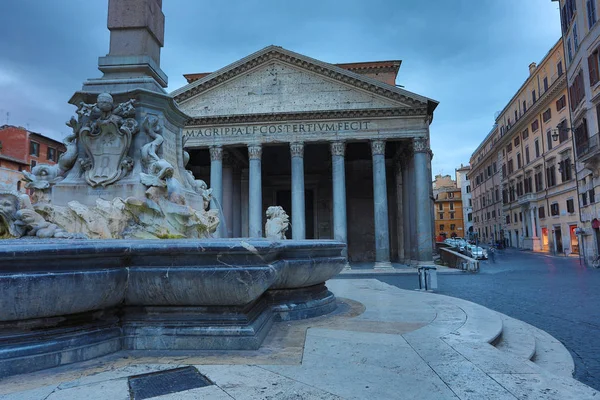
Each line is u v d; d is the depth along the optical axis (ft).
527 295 43.32
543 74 130.62
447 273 75.87
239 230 124.16
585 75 83.46
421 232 91.45
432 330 15.15
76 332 11.01
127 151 18.89
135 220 17.72
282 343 12.98
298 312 17.35
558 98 118.83
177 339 12.03
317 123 96.58
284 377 9.69
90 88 19.69
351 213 127.85
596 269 75.20
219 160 97.50
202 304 12.34
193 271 11.64
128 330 12.18
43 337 10.45
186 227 18.65
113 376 9.66
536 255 125.18
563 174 117.19
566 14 94.89
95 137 18.79
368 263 119.14
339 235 92.73
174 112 21.25
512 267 85.76
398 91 93.81
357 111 94.38
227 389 8.82
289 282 17.43
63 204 18.44
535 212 142.92
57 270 10.21
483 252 108.78
